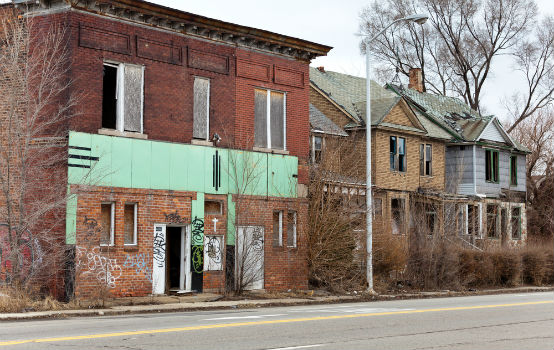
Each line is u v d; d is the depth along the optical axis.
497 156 47.50
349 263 28.08
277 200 26.14
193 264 23.31
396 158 39.28
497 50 57.41
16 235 19.72
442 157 43.56
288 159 26.70
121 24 21.77
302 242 27.05
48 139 20.36
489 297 27.58
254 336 12.64
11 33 21.17
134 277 21.61
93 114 20.83
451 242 33.59
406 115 40.25
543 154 55.75
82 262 20.19
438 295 29.39
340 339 12.57
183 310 19.89
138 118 22.23
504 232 45.94
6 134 20.73
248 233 25.03
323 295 26.05
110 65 21.66
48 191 20.25
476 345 12.30
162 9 22.31
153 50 22.62
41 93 20.41
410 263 31.20
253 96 25.73
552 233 51.72
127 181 21.53
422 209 36.62
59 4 20.66
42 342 11.41
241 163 24.95
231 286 24.47
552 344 12.58
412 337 13.14
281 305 22.58
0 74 20.98
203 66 24.09
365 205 29.44
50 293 20.14
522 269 37.50
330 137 33.84
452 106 50.97
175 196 22.86
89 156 20.56
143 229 21.94
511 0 55.59
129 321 15.73
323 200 28.14
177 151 23.00
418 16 25.33
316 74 43.50
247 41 25.45
